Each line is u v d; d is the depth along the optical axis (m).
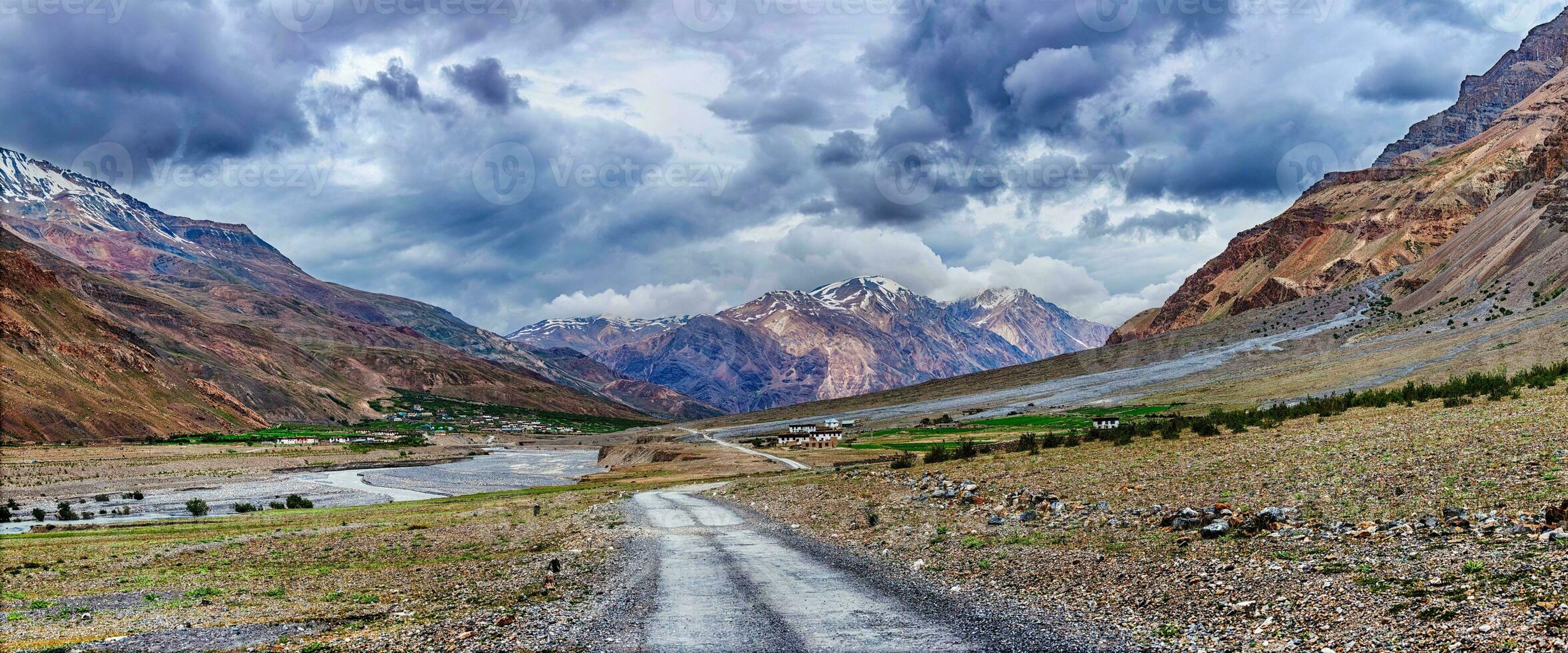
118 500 111.75
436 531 58.56
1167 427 64.38
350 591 34.88
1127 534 30.56
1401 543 22.88
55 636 27.09
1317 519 27.02
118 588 37.94
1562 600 16.84
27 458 163.50
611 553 40.16
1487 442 33.97
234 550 52.03
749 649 21.30
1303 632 18.30
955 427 198.88
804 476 85.94
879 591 27.95
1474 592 18.34
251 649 23.95
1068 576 26.41
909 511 45.53
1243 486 34.81
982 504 42.91
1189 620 20.42
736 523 51.25
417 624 26.22
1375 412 54.53
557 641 22.89
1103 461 50.59
